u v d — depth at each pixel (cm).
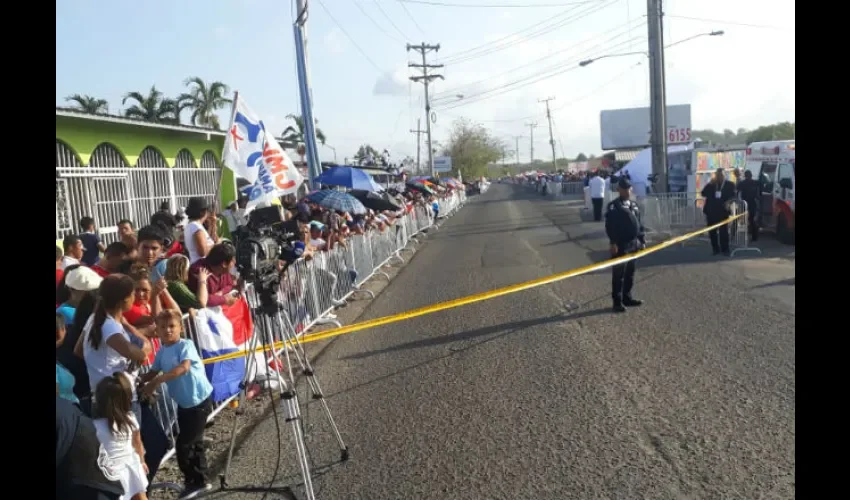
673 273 1127
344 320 948
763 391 539
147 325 488
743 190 1447
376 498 405
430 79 5144
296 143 2356
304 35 1380
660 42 1853
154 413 465
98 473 302
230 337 597
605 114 5041
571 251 1561
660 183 1880
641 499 381
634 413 511
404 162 7419
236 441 520
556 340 739
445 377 634
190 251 678
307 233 874
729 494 380
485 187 8131
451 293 1101
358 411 560
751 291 939
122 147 1236
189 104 3134
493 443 472
